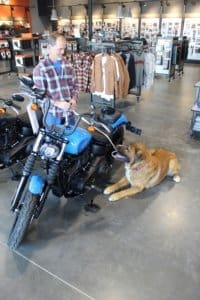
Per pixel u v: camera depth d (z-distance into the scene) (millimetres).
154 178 2660
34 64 8406
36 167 1860
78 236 2080
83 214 2322
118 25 13727
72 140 2039
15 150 2684
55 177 1910
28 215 1846
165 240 2059
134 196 2588
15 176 2812
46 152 1761
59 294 1628
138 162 2518
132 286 1687
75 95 2631
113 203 2482
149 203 2496
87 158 2408
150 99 6098
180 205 2479
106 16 13781
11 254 1893
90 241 2035
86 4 13680
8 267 1794
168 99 6109
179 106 5559
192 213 2373
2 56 8617
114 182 2822
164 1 12391
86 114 2258
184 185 2789
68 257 1886
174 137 3990
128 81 5168
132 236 2096
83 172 2352
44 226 2170
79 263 1841
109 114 2941
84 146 2158
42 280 1712
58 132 1799
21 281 1702
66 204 2447
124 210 2393
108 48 5207
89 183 2346
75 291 1647
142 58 5625
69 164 2137
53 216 2287
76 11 14250
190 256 1912
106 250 1954
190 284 1702
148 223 2240
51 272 1768
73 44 6062
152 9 12820
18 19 12859
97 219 2270
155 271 1790
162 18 12766
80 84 5375
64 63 2457
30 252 1914
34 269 1785
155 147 3654
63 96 2477
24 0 12883
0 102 5086
